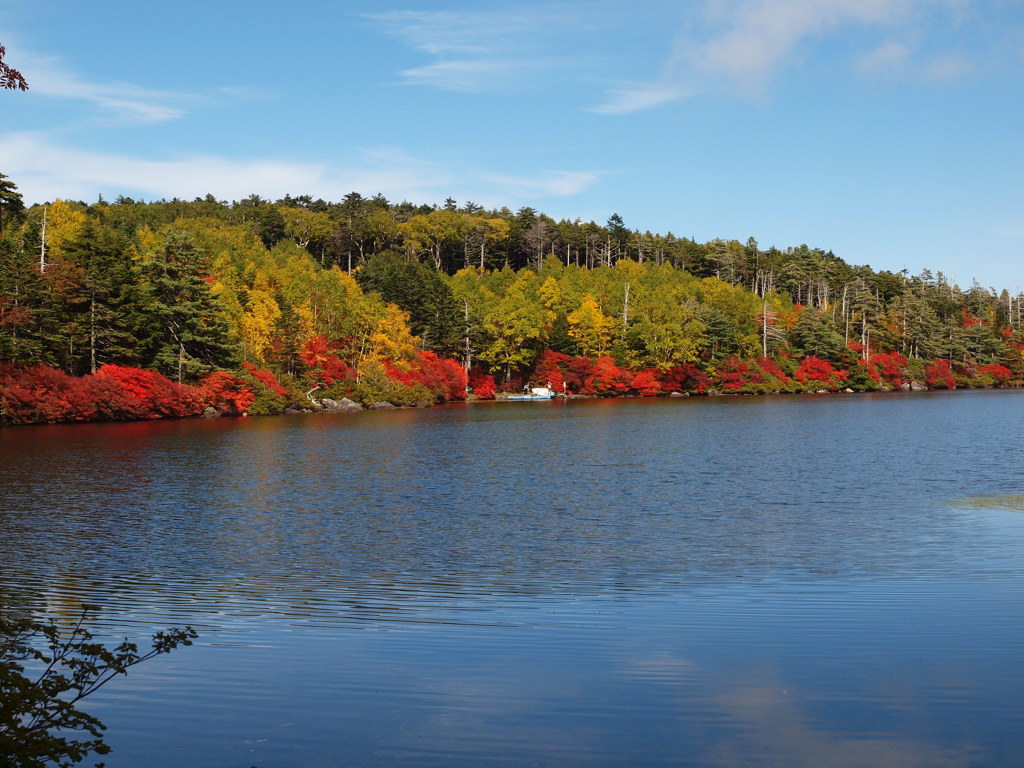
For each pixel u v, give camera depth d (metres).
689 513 25.55
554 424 65.56
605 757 9.03
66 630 13.62
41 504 26.88
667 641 12.93
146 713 10.23
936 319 159.00
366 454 42.53
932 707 10.26
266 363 85.81
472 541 21.36
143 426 61.53
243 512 25.67
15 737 7.12
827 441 50.41
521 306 126.38
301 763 8.91
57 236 90.62
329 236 166.12
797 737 9.48
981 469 36.22
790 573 17.53
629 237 193.38
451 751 9.18
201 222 151.88
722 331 130.12
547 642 12.95
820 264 191.12
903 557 18.89
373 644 12.90
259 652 12.48
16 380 60.03
